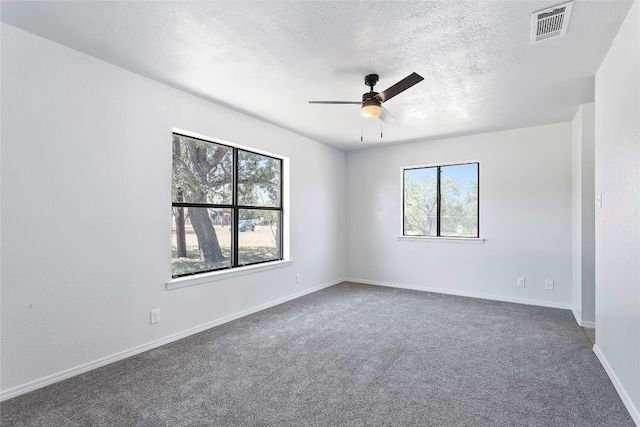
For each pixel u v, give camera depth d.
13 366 2.15
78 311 2.46
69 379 2.38
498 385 2.30
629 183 2.02
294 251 4.75
